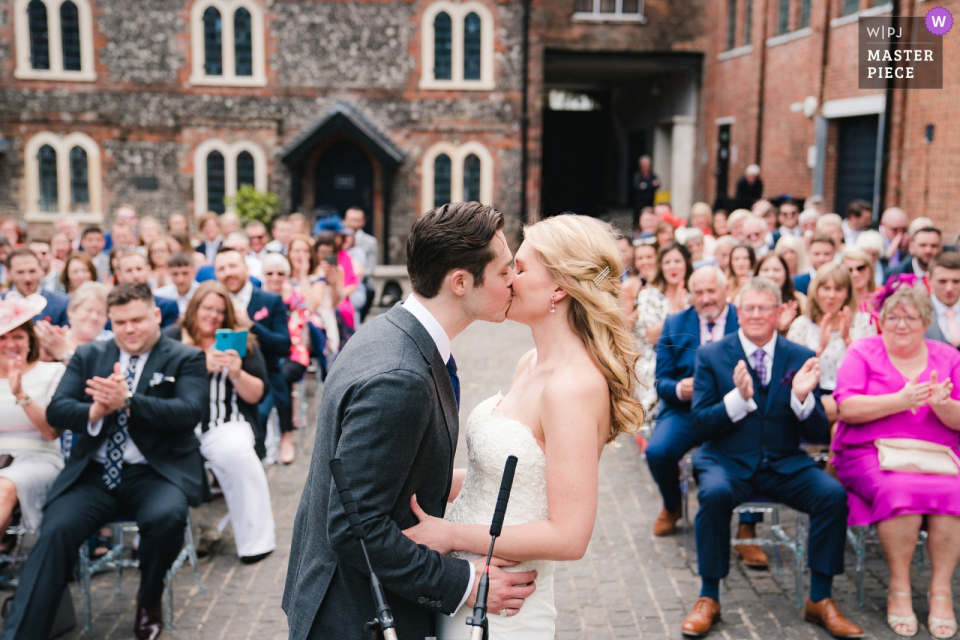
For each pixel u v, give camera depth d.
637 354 2.49
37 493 4.37
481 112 19.02
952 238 12.27
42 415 4.43
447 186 19.25
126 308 4.35
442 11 18.70
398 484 2.21
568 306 2.46
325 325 8.09
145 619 4.15
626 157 29.84
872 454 4.43
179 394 4.42
